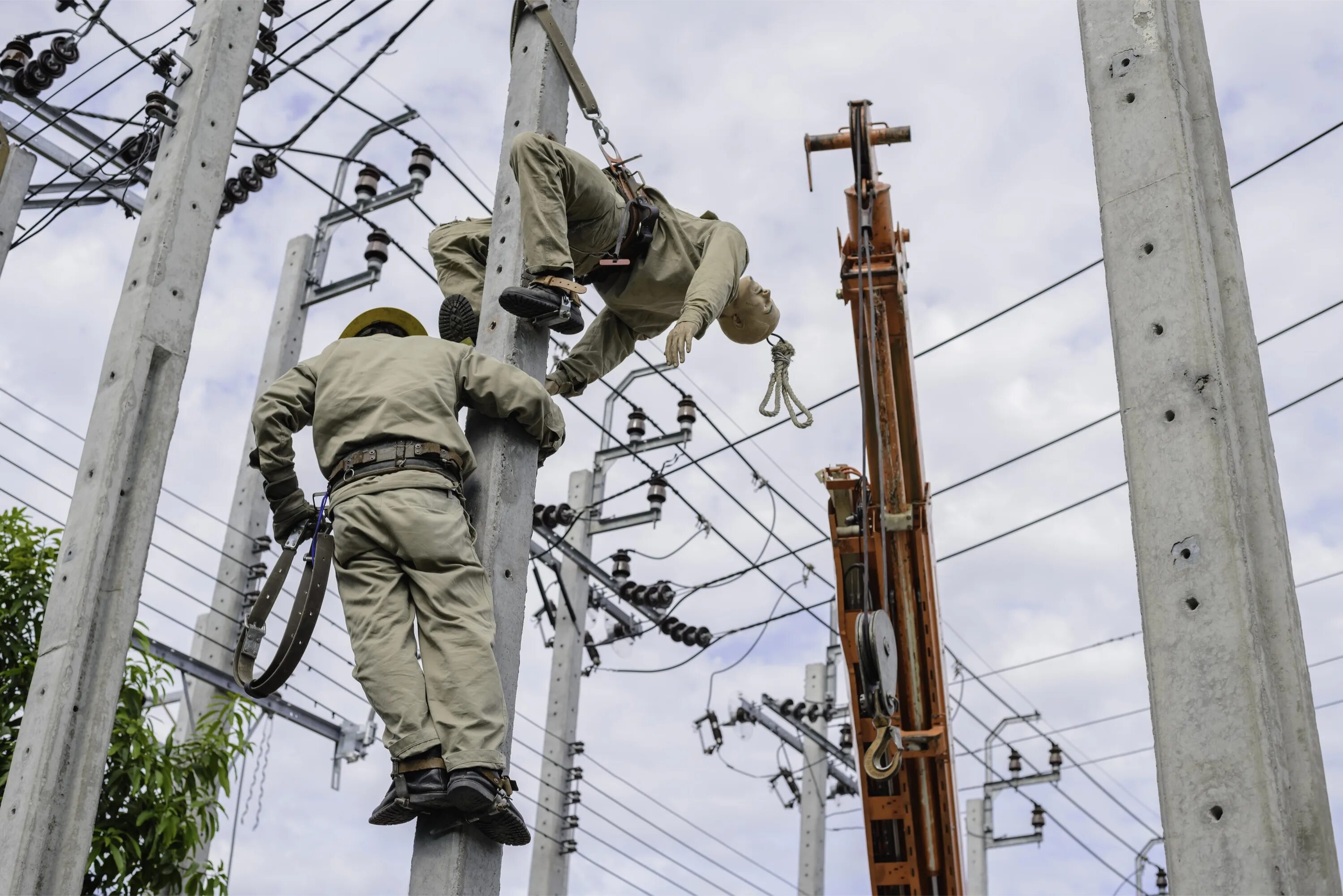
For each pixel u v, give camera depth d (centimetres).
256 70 1106
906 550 1154
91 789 606
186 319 715
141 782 817
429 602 434
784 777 2131
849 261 1138
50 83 1070
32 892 581
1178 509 418
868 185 1113
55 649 625
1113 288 457
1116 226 465
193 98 761
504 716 427
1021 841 2612
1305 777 383
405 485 443
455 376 472
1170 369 436
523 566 471
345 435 457
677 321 540
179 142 752
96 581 639
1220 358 432
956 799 1154
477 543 463
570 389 580
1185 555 412
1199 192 462
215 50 776
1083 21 503
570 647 1692
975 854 2630
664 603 1730
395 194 1472
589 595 1784
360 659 428
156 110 754
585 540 1767
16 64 1082
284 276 1524
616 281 565
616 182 558
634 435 1719
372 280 1441
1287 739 390
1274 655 401
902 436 1161
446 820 420
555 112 560
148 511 664
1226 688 391
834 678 2238
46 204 1112
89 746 612
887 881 1155
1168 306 445
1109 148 478
